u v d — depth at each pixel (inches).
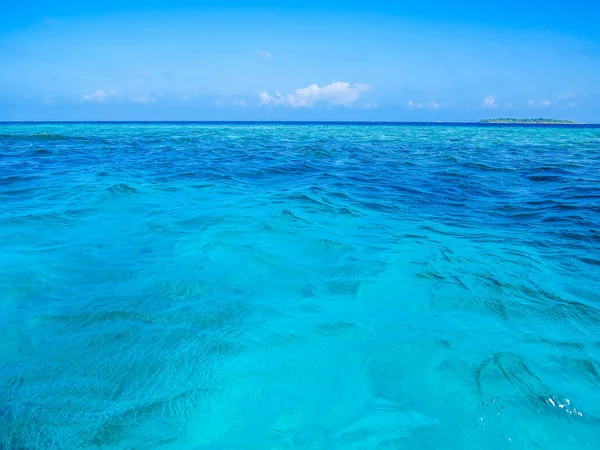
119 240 267.6
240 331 165.3
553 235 287.4
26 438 110.3
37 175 493.0
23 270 218.5
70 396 126.5
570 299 195.5
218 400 126.8
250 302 189.3
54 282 205.6
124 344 154.3
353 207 363.3
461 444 112.4
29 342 154.8
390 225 311.3
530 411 124.4
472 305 189.2
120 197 381.7
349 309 184.9
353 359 148.9
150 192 410.9
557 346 158.6
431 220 326.3
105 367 141.0
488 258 245.0
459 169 609.9
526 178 526.9
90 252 246.1
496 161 719.7
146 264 229.1
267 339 160.1
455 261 240.2
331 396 130.3
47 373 137.4
